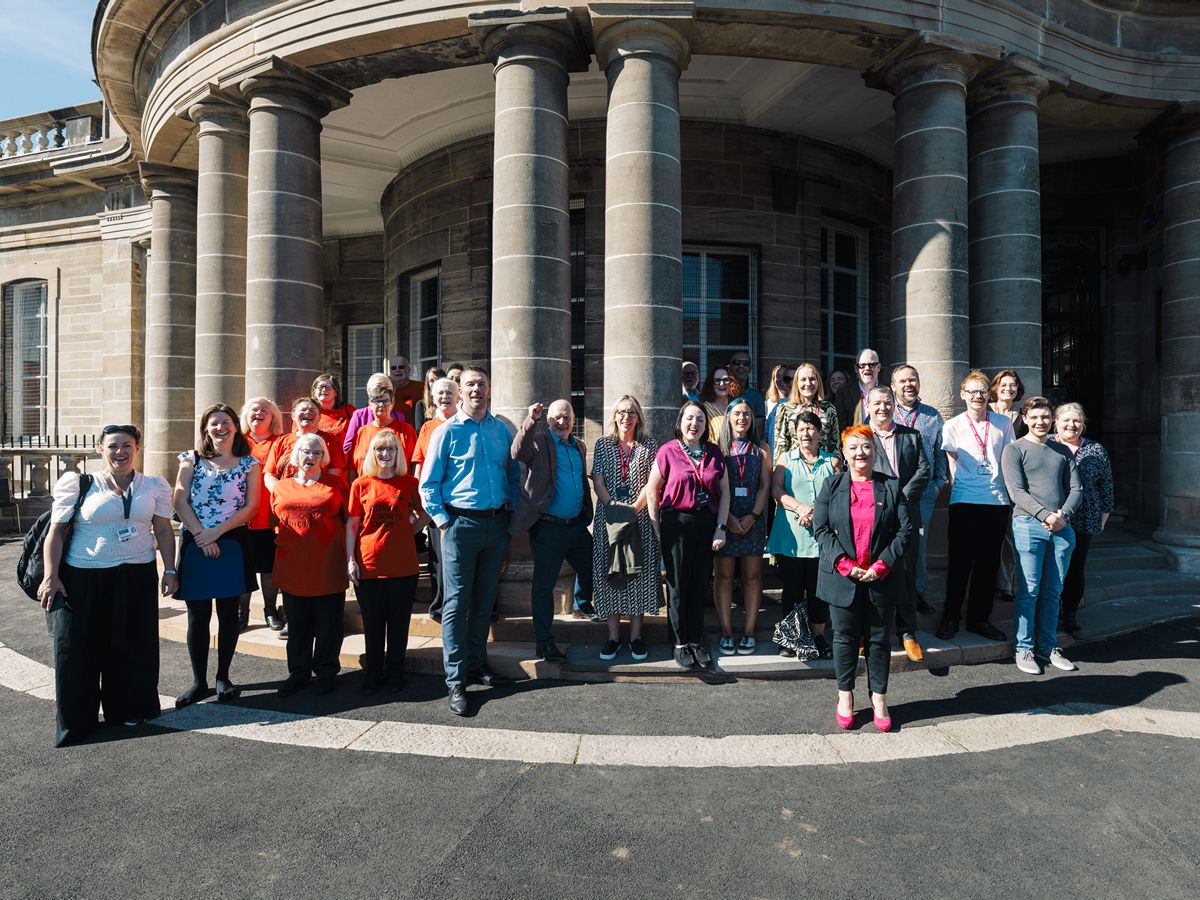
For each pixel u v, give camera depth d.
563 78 5.62
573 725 3.88
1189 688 4.45
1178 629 5.88
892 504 3.86
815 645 4.72
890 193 9.76
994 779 3.26
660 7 5.32
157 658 4.07
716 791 3.14
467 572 4.23
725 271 8.64
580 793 3.12
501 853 2.67
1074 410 5.18
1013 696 4.32
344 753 3.55
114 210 11.67
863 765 3.40
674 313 5.44
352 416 5.82
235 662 5.07
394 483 4.40
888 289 9.70
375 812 2.97
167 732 3.84
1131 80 7.09
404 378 6.83
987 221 6.48
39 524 3.80
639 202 5.35
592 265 8.23
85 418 12.35
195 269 8.91
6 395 13.01
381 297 12.66
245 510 4.39
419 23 5.52
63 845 2.74
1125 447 9.81
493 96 7.91
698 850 2.69
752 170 8.52
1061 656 4.91
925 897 2.41
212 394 6.79
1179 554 7.45
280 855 2.66
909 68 5.96
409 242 9.59
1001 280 6.39
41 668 5.08
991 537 5.15
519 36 5.41
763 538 4.86
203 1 6.52
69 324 12.41
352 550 4.38
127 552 3.92
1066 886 2.47
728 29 5.64
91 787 3.22
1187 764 3.41
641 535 4.71
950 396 5.84
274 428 5.51
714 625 5.38
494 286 5.52
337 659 4.48
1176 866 2.59
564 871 2.56
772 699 4.27
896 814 2.95
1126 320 9.85
